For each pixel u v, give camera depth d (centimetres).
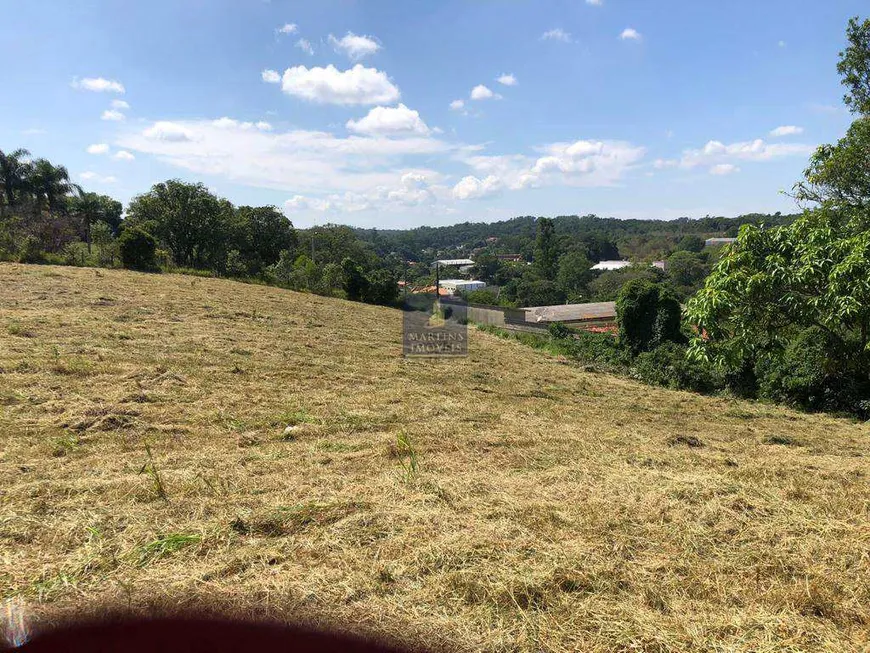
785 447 650
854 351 681
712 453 555
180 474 390
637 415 827
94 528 293
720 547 290
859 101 1333
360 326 1661
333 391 763
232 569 255
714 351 549
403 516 320
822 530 311
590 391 1061
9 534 285
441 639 205
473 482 393
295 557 269
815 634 211
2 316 1048
